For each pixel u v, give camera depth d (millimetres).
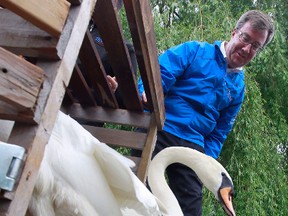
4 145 771
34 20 811
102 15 1357
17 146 778
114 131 1772
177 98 2152
